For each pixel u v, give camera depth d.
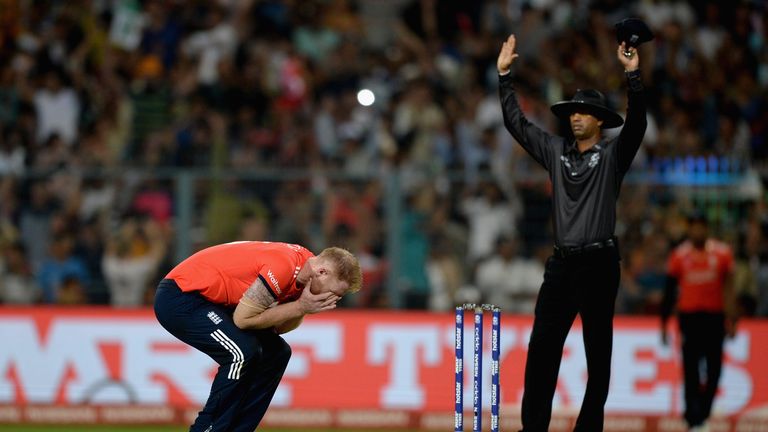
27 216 50.06
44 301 49.94
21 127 57.75
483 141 58.44
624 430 47.97
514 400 47.62
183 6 65.38
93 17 65.19
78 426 47.75
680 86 63.12
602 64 64.00
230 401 29.28
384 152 58.34
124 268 49.91
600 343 30.42
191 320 29.22
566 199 30.25
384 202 49.69
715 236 49.09
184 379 48.31
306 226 49.50
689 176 49.69
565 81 62.81
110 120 59.53
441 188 50.03
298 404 48.34
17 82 60.72
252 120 59.31
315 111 60.81
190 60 63.06
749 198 49.12
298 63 63.19
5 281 49.81
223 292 29.36
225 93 60.06
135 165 56.25
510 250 49.88
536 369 30.81
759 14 67.06
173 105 61.22
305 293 28.14
